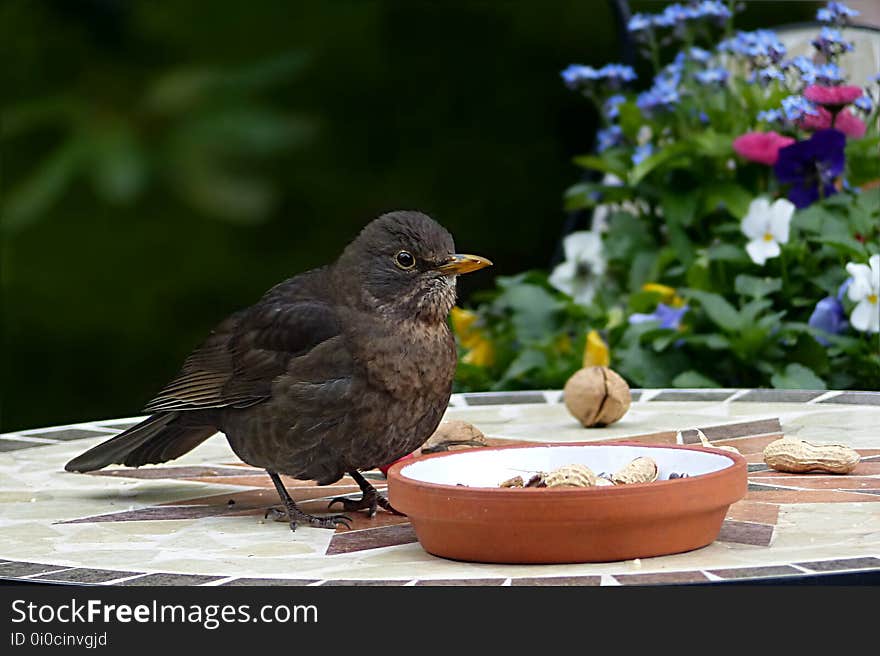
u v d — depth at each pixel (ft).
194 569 16.44
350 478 24.14
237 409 21.74
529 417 27.78
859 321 32.14
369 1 53.67
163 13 40.93
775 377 32.58
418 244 21.06
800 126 36.32
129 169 30.53
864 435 24.25
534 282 39.60
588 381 25.89
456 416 28.22
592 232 41.81
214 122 30.66
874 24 45.68
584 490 15.76
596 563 15.92
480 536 16.11
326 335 20.94
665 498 15.83
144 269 49.03
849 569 14.90
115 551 17.69
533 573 15.49
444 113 54.49
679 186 37.76
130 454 23.22
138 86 33.04
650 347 34.78
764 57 36.78
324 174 53.06
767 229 34.45
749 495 19.79
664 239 39.50
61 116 32.30
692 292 33.88
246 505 21.39
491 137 54.65
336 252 52.24
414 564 16.44
